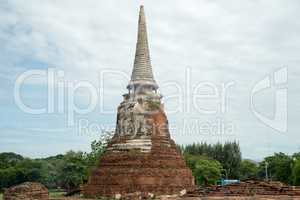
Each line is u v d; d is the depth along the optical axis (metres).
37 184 50.03
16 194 47.91
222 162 125.19
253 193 43.50
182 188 54.19
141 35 61.94
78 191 65.94
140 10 63.19
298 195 41.91
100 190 54.16
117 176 53.44
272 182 46.09
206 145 130.75
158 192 52.34
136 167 53.25
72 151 116.38
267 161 124.75
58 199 50.00
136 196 51.25
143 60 60.75
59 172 112.06
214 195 44.34
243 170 128.50
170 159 55.06
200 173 100.44
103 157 56.75
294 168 86.94
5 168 127.31
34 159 132.62
